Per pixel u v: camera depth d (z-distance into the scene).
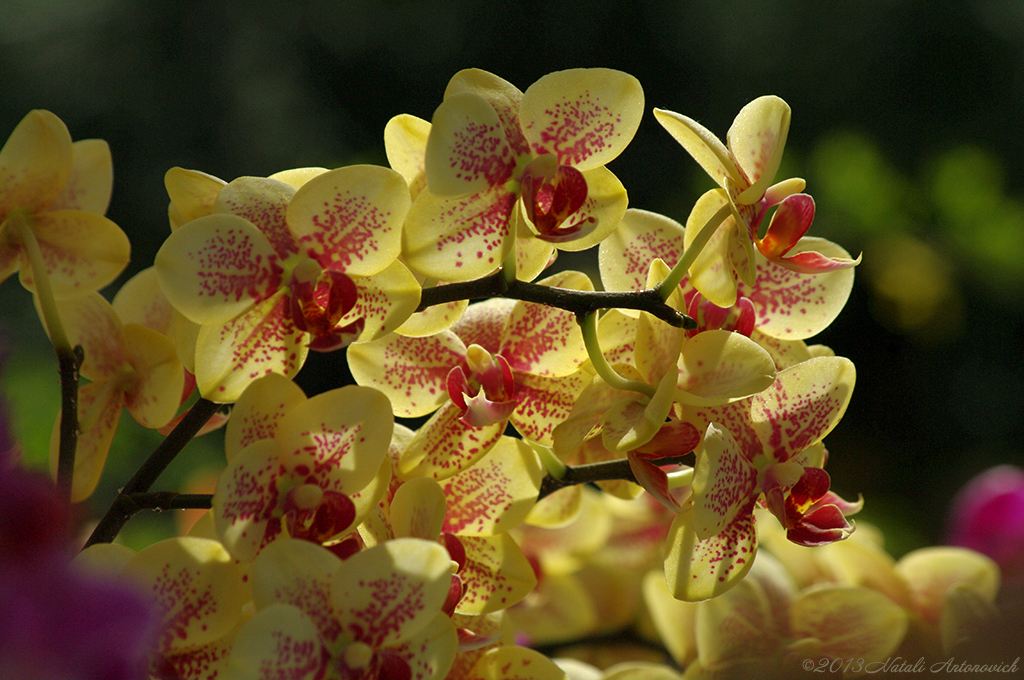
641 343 0.82
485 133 0.81
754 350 0.81
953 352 3.19
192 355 0.81
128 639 0.68
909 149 3.29
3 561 0.68
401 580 0.78
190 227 0.80
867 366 3.27
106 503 1.60
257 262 0.81
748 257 0.82
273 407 0.80
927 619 0.90
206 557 0.79
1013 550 0.96
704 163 0.83
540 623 0.96
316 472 0.81
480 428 0.83
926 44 3.36
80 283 0.85
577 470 0.84
